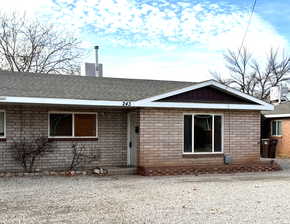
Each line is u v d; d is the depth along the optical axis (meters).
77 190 10.42
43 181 12.05
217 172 14.80
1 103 12.95
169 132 14.38
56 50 34.16
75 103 13.00
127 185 11.41
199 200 9.06
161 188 10.86
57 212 7.73
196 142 14.84
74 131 14.57
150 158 14.07
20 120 13.86
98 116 14.96
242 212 7.80
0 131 13.70
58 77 16.67
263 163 15.66
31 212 7.72
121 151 15.27
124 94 14.53
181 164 14.50
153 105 13.92
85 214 7.57
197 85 14.52
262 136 25.59
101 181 12.21
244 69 44.81
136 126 14.52
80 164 14.62
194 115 14.86
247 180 12.77
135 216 7.41
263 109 15.55
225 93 15.17
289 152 23.05
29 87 13.90
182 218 7.25
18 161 13.82
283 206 8.42
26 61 33.28
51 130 14.27
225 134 15.27
